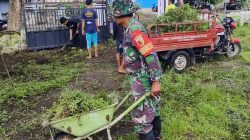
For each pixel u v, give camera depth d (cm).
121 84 711
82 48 1113
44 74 811
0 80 774
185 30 773
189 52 798
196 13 819
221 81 713
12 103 627
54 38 1125
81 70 831
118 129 504
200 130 495
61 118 402
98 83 727
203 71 763
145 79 377
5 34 1077
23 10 1066
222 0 1950
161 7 1531
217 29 846
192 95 621
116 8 359
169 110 555
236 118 535
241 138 478
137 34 351
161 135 476
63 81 740
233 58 906
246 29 1353
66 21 1091
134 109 388
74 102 414
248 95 638
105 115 409
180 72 775
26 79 779
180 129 494
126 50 369
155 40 724
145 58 355
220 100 607
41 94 672
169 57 761
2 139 491
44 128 511
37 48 1102
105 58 963
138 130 393
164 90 629
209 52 831
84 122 401
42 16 1101
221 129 502
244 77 742
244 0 1966
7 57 1015
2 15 1594
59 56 1015
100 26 1179
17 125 536
